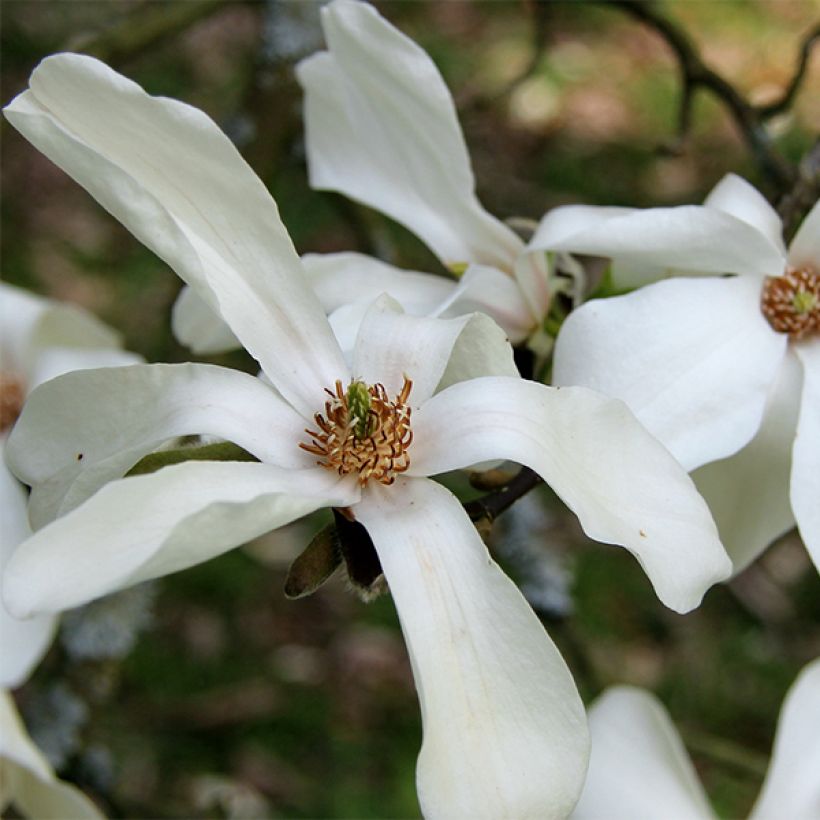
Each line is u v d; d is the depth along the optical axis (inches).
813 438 11.3
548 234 11.5
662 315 11.1
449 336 10.2
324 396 10.1
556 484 9.4
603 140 34.9
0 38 30.4
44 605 8.3
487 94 19.0
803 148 31.5
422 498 9.7
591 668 18.3
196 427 9.6
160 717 24.4
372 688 26.9
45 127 9.1
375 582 9.4
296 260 10.1
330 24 11.4
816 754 13.8
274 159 18.9
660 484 9.6
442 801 8.7
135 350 23.8
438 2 37.9
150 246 9.4
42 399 9.8
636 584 26.7
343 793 24.8
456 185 12.2
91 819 11.7
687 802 13.2
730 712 25.1
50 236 31.7
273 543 25.9
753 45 39.4
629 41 39.2
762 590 23.7
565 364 10.9
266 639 27.1
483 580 9.3
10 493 13.6
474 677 9.1
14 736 11.4
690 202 26.9
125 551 8.5
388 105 12.0
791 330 11.6
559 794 8.8
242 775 24.6
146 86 30.9
